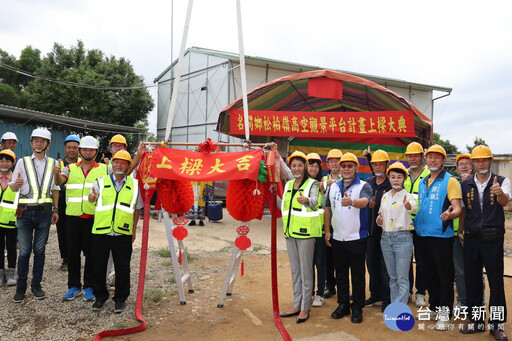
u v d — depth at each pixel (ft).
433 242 13.70
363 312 15.15
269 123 31.12
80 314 14.07
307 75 30.27
